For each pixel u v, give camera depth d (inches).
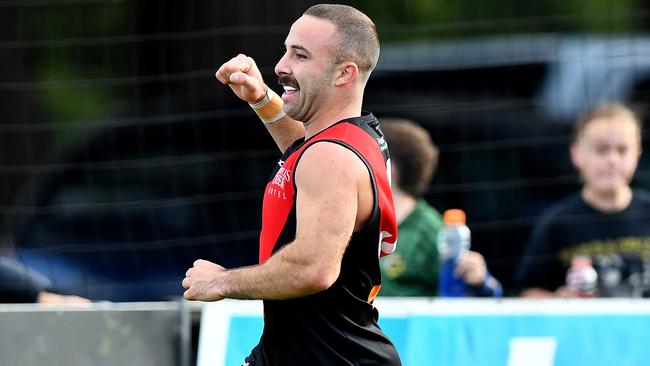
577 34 1328.7
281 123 658.8
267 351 599.5
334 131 570.9
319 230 542.3
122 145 1141.7
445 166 1101.1
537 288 923.4
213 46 1221.7
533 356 790.5
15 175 1157.7
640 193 925.8
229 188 1082.7
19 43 1311.5
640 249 911.7
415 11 1411.2
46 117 1385.3
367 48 577.3
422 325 791.1
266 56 1211.9
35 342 782.5
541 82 1190.3
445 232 841.5
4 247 1069.8
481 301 796.0
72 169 1136.8
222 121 1103.6
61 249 1054.4
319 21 575.8
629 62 1213.7
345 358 586.9
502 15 1409.9
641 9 1432.1
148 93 1217.4
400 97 1167.6
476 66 1190.9
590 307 796.0
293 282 546.3
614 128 907.4
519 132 1146.0
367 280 584.1
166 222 1074.7
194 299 573.3
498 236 1062.4
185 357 795.4
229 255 1059.9
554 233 922.1
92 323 789.9
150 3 1232.8
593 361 789.2
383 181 575.2
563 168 1097.4
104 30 1418.6
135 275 1050.1
